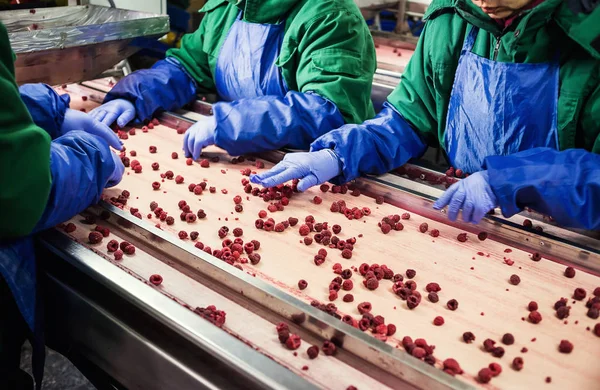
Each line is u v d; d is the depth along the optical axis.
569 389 0.93
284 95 2.05
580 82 1.36
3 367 1.30
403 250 1.34
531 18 1.29
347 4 1.89
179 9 3.20
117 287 1.13
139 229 1.34
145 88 2.13
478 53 1.51
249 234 1.38
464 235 1.38
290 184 1.66
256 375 0.91
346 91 1.82
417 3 3.45
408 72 1.73
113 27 2.07
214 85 2.40
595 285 1.22
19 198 1.08
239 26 2.13
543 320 1.10
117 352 1.19
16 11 2.28
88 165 1.33
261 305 1.12
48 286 1.32
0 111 1.06
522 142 1.50
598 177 1.25
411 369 0.93
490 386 0.93
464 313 1.12
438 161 2.35
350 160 1.60
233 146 1.79
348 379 0.95
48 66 2.00
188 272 1.23
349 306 1.13
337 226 1.40
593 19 1.25
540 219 1.45
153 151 1.87
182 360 1.06
